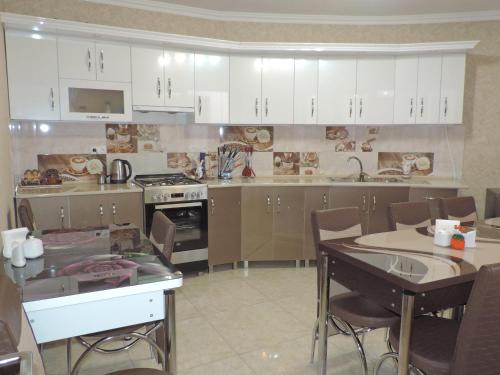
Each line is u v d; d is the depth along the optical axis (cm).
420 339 179
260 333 275
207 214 382
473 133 439
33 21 310
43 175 367
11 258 175
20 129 358
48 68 333
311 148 453
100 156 392
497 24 422
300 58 407
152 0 387
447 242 211
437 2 388
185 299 331
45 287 149
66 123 376
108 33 337
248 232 401
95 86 351
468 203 322
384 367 239
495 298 143
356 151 454
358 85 413
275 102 409
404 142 452
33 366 96
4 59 313
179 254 373
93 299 146
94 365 240
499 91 430
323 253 211
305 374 229
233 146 443
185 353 250
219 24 423
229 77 400
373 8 404
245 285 362
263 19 426
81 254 187
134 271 165
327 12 416
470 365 150
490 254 197
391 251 200
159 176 415
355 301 221
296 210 403
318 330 232
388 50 395
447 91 407
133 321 156
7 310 108
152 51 369
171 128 418
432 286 159
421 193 404
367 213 407
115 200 346
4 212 255
